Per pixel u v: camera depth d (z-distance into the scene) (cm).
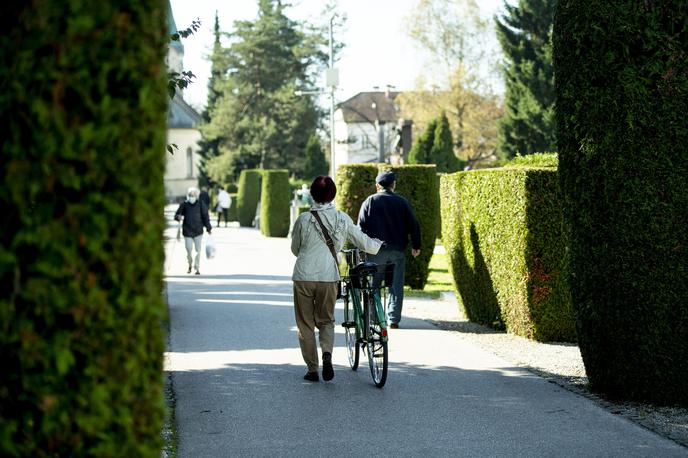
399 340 1440
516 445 818
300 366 1224
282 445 823
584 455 784
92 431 420
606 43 956
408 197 2266
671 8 937
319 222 1097
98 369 421
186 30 1284
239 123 9375
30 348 412
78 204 417
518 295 1455
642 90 942
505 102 6962
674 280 948
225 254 3603
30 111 407
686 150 942
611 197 965
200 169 10350
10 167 406
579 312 1029
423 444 825
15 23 412
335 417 930
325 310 1111
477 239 1648
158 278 444
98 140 415
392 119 13275
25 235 408
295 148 9606
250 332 1530
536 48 6856
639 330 962
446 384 1095
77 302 414
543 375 1152
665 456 777
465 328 1605
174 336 1488
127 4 423
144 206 431
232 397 1027
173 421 913
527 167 1496
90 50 414
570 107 1000
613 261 971
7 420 416
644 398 977
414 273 2283
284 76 9625
